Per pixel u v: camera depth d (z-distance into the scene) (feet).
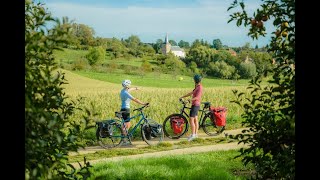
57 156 11.59
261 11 14.40
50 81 10.81
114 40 367.45
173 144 44.73
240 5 14.88
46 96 11.41
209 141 46.01
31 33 10.53
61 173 12.33
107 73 286.05
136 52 371.56
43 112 9.77
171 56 336.90
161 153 39.42
